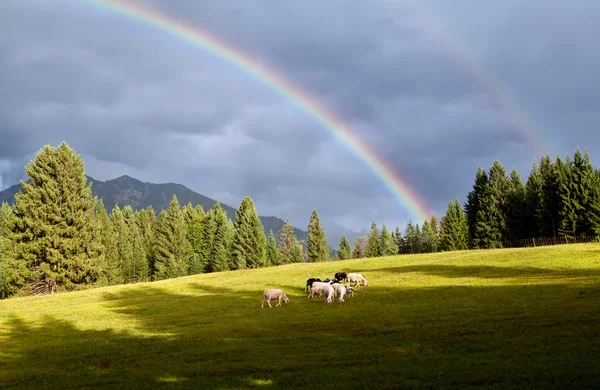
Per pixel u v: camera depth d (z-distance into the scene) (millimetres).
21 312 41031
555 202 96438
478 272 44844
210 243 130875
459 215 123438
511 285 35031
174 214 124250
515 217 105438
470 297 31000
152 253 134625
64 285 67188
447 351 17531
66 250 67000
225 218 137250
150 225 163750
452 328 21484
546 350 16375
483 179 121875
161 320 32125
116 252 121062
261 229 118688
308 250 141750
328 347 19594
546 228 97562
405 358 16797
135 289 56438
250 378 15320
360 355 17750
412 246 160750
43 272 67000
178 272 115250
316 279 43625
